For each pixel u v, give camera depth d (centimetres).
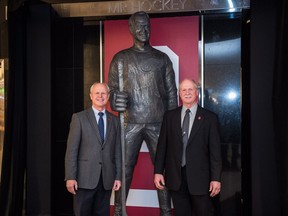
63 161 367
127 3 345
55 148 364
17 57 334
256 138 308
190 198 250
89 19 363
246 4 322
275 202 303
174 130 247
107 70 358
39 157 351
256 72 308
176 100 317
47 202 349
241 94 337
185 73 344
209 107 344
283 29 271
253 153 308
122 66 312
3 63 332
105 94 253
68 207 366
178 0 336
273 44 304
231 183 338
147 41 313
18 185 333
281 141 270
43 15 352
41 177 350
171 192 251
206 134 244
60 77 370
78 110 369
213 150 241
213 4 329
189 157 240
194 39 342
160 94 310
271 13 304
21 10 335
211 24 343
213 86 343
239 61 339
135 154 315
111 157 253
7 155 314
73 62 370
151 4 341
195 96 252
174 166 245
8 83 317
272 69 305
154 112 308
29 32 354
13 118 324
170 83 316
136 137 311
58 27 368
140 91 309
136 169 348
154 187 345
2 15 334
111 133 254
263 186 306
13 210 324
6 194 313
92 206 253
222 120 341
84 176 241
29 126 353
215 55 343
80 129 246
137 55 311
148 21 306
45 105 352
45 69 352
